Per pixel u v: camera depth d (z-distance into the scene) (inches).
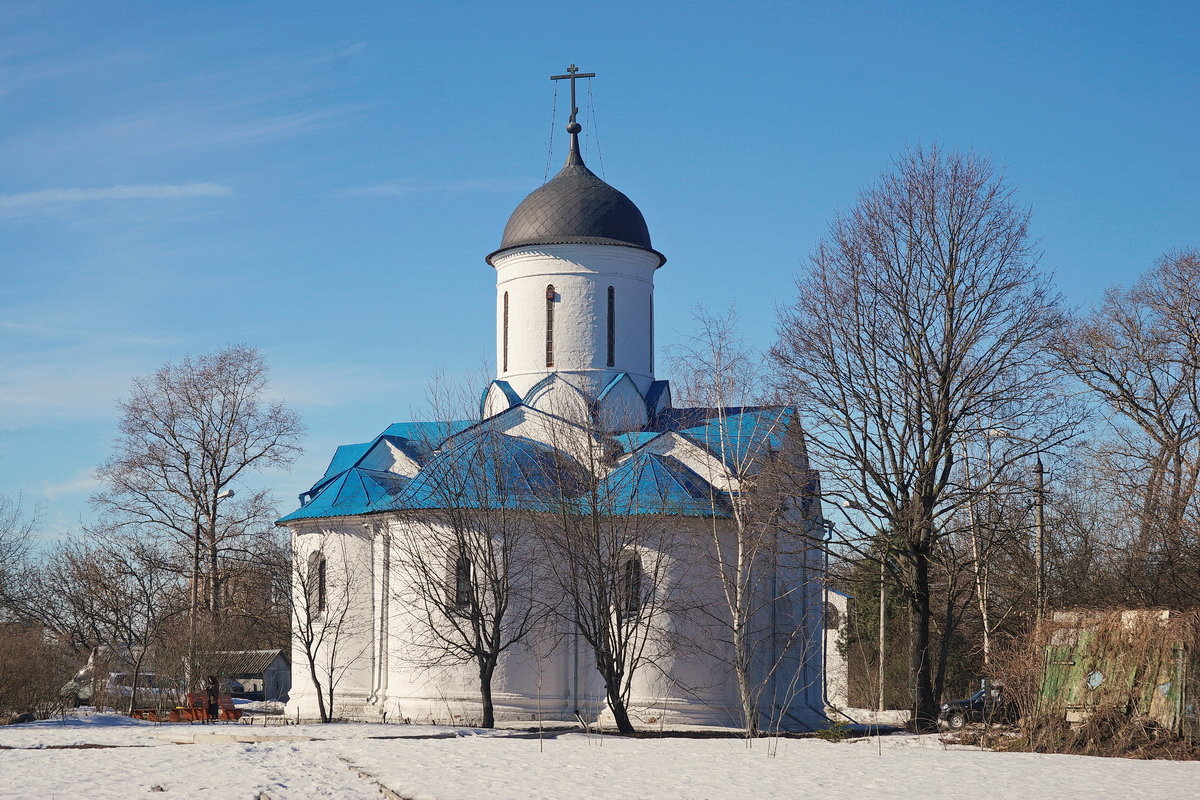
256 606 2596.0
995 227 1459.2
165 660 2026.3
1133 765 949.2
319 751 1051.3
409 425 1809.8
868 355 1476.4
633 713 1482.5
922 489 1451.8
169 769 924.6
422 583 1503.4
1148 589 1545.3
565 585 1390.3
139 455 2249.0
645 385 1774.1
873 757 1015.6
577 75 1849.2
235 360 2333.9
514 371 1756.9
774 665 1486.2
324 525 1679.4
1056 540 1844.2
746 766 942.4
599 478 1449.3
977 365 1445.6
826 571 1567.4
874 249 1477.6
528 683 1518.2
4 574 2263.8
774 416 1505.9
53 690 1699.1
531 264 1754.4
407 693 1547.7
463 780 852.0
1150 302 1909.4
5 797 782.5
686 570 1502.2
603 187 1797.5
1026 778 864.3
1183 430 1850.4
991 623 1865.2
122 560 2285.9
